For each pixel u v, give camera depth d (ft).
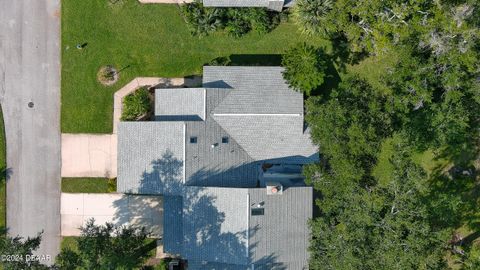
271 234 107.76
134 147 112.68
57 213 123.85
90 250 101.09
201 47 122.01
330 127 102.63
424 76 103.35
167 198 115.96
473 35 97.35
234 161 114.11
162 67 122.31
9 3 121.80
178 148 110.01
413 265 93.20
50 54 122.42
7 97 122.83
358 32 106.63
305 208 109.40
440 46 99.66
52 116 123.13
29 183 123.75
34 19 122.21
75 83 122.72
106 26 122.01
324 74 110.73
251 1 112.37
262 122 113.09
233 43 121.70
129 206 123.65
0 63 122.31
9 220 124.06
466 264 111.14
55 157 123.44
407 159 97.81
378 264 93.61
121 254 106.42
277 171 116.37
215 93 111.65
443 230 93.91
